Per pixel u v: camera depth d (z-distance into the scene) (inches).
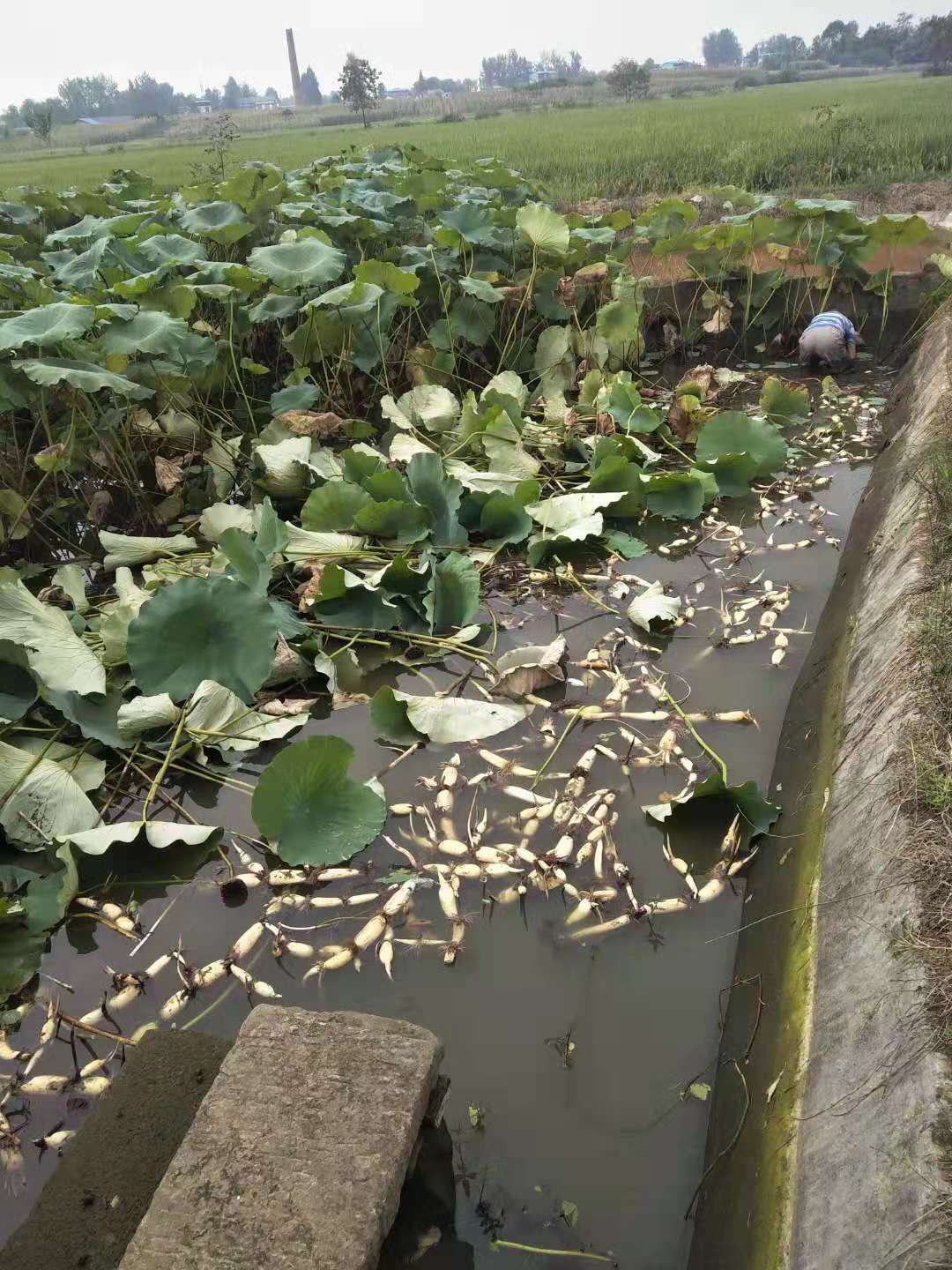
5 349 177.8
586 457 232.8
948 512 141.4
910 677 107.9
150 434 229.6
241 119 3198.8
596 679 155.2
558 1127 88.4
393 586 170.9
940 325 264.8
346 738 145.7
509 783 133.1
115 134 3171.8
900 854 85.9
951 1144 60.6
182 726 142.5
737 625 168.4
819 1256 62.2
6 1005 105.7
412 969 106.2
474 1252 78.4
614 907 112.7
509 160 753.6
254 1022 81.8
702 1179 83.2
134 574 192.9
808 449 247.1
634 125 1069.1
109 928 115.0
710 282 329.7
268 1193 68.9
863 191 523.8
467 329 276.1
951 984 71.1
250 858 124.2
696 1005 100.2
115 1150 77.4
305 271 226.4
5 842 126.2
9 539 203.0
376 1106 74.7
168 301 229.1
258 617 145.9
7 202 365.4
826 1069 75.8
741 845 120.8
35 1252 71.0
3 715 137.7
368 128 1779.0
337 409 263.6
